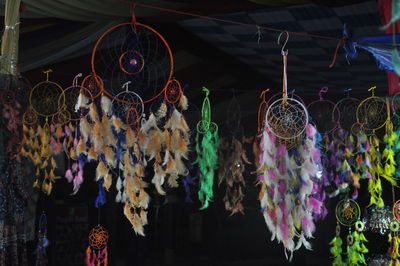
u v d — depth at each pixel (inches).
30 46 221.3
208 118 271.0
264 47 245.4
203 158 258.4
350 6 180.2
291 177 144.6
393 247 187.2
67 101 231.3
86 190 342.0
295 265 324.5
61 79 237.3
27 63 229.1
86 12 195.3
